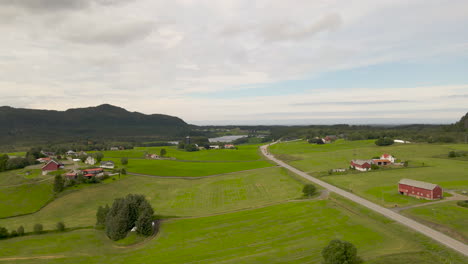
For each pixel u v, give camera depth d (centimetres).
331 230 6538
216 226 7462
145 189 12138
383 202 8369
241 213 8412
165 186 12738
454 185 9919
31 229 7719
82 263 5716
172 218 8406
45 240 6988
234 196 10756
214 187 12312
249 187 11988
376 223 6781
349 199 8806
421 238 5769
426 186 8556
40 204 9556
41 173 12406
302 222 7194
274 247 5866
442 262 4734
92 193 10881
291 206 8600
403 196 8950
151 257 5850
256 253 5622
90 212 9306
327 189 10369
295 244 5925
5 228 7288
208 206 9656
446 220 6606
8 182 11225
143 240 6912
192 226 7600
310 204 8594
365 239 5925
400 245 5541
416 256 4969
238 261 5256
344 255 4616
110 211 7688
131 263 5634
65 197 10238
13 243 6781
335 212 7750
